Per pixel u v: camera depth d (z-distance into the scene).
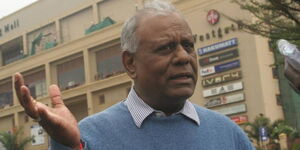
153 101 2.11
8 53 48.75
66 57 41.22
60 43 42.38
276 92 29.83
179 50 2.04
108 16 39.06
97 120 2.12
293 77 1.51
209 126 2.21
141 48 2.09
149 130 2.08
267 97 29.23
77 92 39.56
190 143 2.09
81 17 41.31
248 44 29.83
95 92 38.78
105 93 38.19
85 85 38.94
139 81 2.13
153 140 2.07
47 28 44.28
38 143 41.75
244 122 29.31
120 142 2.05
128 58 2.17
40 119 1.61
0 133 37.72
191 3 32.44
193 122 2.16
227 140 2.21
